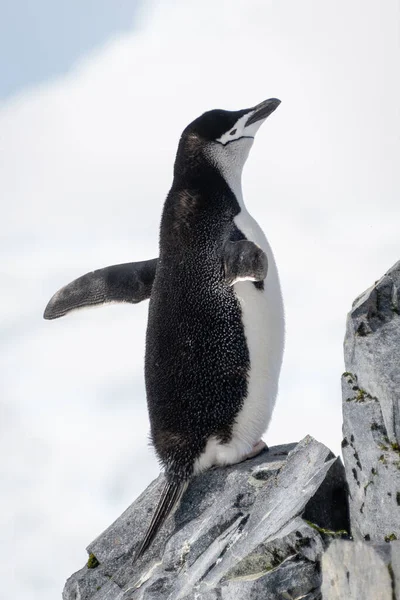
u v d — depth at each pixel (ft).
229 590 29.35
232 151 41.09
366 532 29.19
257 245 37.55
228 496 35.14
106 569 37.29
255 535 31.30
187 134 41.09
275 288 39.22
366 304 30.89
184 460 37.88
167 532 36.94
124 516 38.96
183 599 30.94
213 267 38.50
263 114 41.91
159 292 39.45
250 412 38.06
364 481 29.19
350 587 26.27
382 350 29.60
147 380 39.09
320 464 32.27
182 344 38.29
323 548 28.32
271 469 35.29
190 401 37.96
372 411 29.27
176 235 39.68
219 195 40.27
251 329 38.04
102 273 46.34
